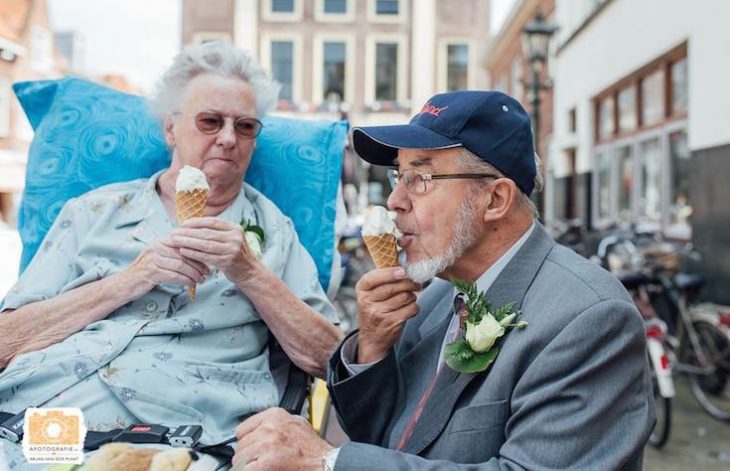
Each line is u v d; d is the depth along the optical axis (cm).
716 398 420
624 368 117
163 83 208
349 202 543
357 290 149
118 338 169
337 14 2319
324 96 2342
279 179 242
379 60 2350
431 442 131
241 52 213
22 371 166
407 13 2328
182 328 177
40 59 1680
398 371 156
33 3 1638
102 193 209
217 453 148
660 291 455
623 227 733
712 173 527
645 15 697
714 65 527
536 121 770
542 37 758
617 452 114
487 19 2344
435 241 135
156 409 164
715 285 521
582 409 115
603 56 845
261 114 218
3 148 1491
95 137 245
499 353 128
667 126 683
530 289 132
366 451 123
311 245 235
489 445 124
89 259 192
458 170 133
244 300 188
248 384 180
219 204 209
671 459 342
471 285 132
